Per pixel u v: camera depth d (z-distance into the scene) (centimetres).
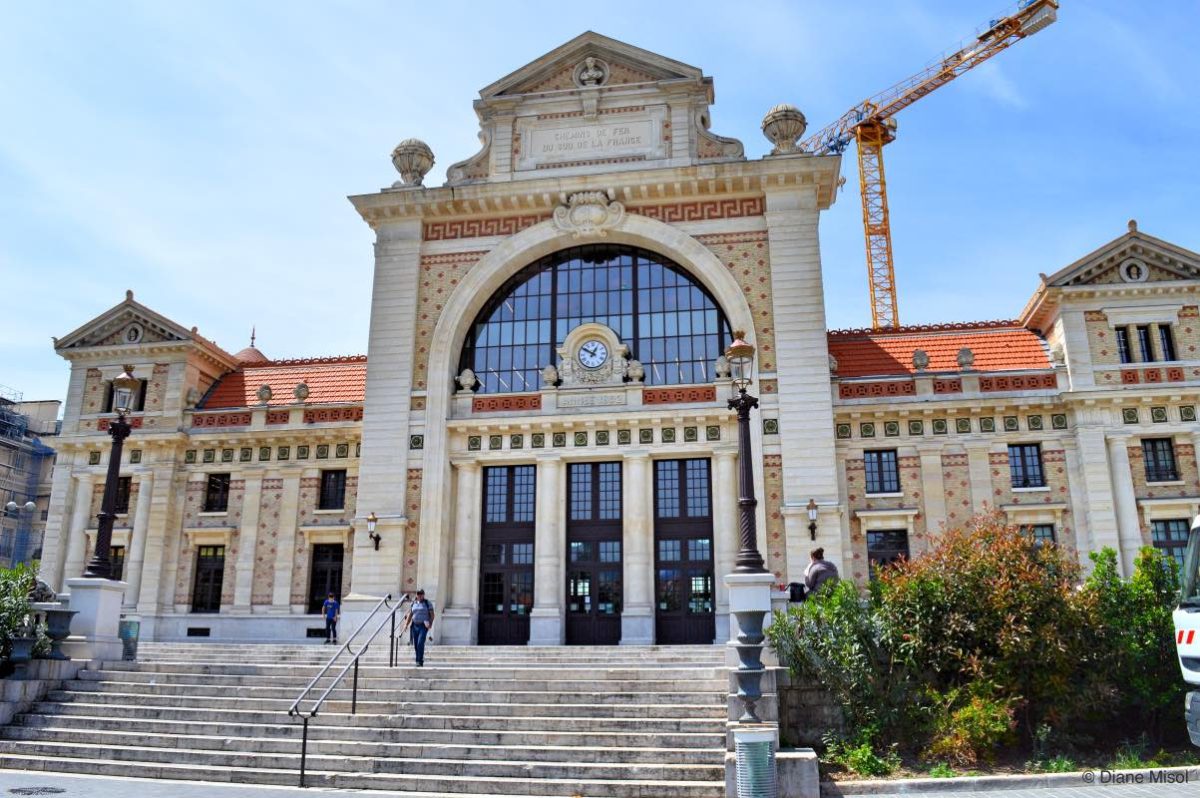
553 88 3322
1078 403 2912
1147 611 1773
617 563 2939
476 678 1952
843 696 1755
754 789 1314
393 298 3172
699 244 3077
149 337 3538
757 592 1513
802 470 2791
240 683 1981
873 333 3406
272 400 3534
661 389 3003
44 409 7688
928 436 2995
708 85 3250
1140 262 3033
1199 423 2866
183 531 3316
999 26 6994
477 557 2980
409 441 3025
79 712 1853
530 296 3244
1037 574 1778
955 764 1625
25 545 7188
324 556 3225
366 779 1523
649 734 1606
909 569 1892
